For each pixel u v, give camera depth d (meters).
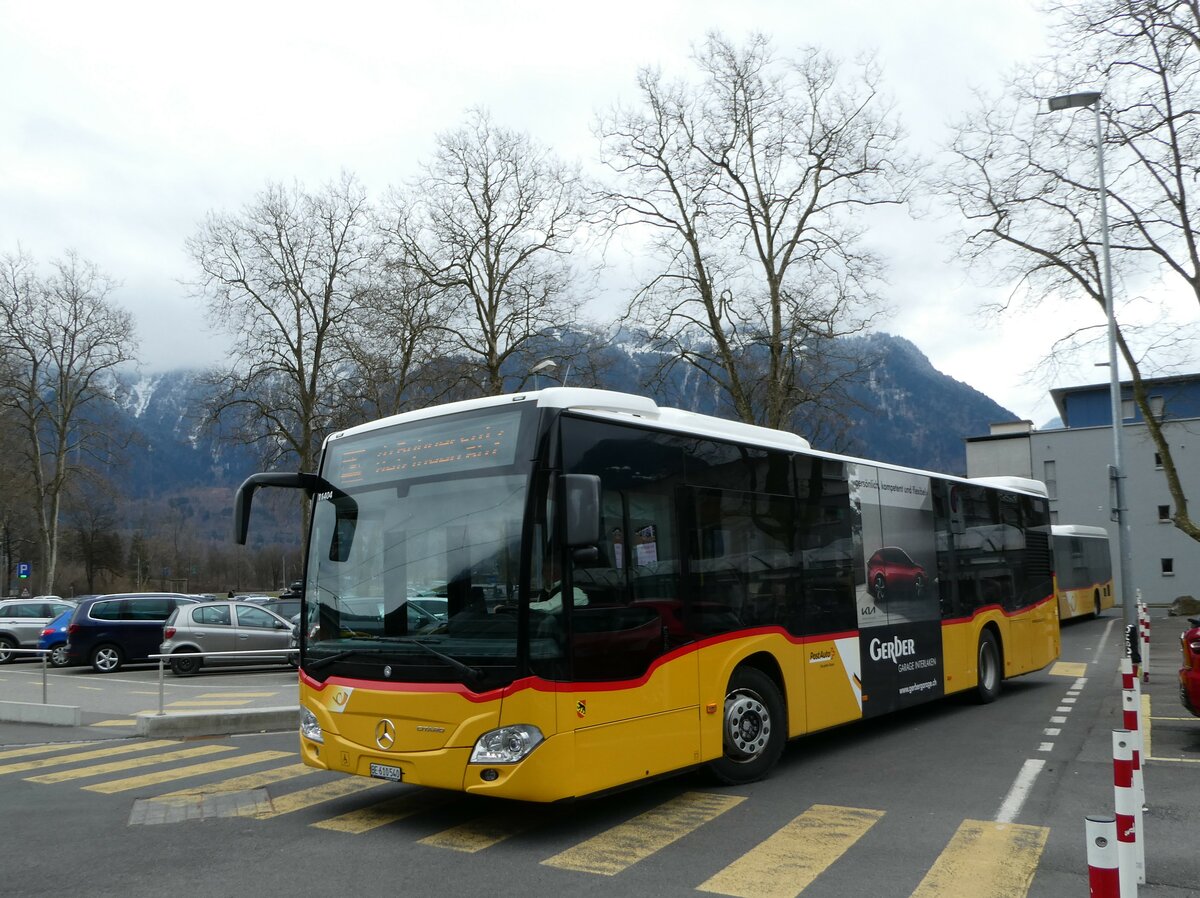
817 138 32.03
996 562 14.79
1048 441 59.16
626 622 7.59
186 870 6.51
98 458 53.78
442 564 7.36
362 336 37.88
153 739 13.01
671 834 7.21
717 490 8.91
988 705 13.98
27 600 29.61
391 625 7.51
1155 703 14.07
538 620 6.93
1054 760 9.73
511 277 36.25
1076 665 20.95
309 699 7.98
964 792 8.41
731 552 8.95
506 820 7.72
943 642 12.78
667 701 7.89
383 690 7.34
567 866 6.44
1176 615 40.19
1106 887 3.59
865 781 8.96
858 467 11.34
